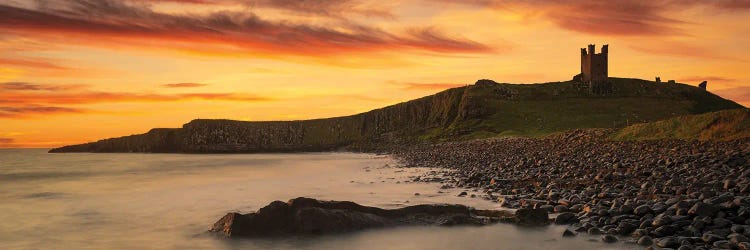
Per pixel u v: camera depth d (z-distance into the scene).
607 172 29.53
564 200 20.77
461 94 193.25
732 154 31.14
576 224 16.92
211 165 82.44
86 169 72.62
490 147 79.81
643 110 155.38
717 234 13.54
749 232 13.19
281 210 17.45
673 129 53.41
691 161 30.72
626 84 184.50
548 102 165.25
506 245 15.12
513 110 159.75
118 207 25.23
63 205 26.39
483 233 16.75
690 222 14.81
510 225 17.75
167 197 29.62
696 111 159.62
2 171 67.25
